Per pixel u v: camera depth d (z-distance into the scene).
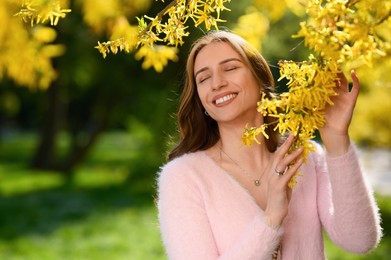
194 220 2.42
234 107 2.51
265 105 1.95
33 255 9.78
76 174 23.61
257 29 2.89
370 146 14.79
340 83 2.22
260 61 2.56
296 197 2.56
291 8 2.21
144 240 10.91
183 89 2.71
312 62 1.86
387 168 23.81
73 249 10.23
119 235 11.41
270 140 2.72
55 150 24.78
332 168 2.33
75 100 33.84
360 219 2.39
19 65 3.62
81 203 15.65
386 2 1.71
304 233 2.53
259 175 2.59
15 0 3.10
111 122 24.50
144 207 15.04
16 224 12.61
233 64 2.52
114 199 16.47
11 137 52.91
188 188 2.47
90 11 3.38
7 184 20.00
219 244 2.43
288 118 1.96
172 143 2.96
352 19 1.74
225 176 2.49
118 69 18.39
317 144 2.72
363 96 13.49
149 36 2.16
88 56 17.12
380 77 3.65
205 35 2.59
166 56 2.67
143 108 19.05
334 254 9.36
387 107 13.59
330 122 2.28
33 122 55.66
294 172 2.21
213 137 2.73
